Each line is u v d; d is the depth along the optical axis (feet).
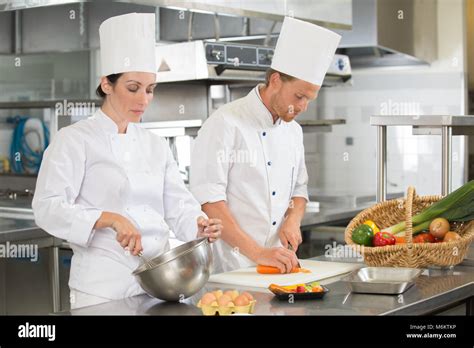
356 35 15.19
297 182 9.93
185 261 7.00
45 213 7.44
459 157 17.04
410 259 8.16
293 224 9.41
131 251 7.28
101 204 7.81
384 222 9.18
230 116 9.14
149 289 7.07
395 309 6.78
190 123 12.60
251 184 9.21
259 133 9.20
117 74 7.70
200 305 6.75
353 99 17.69
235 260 9.26
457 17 16.99
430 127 9.70
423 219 8.84
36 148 15.79
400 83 17.34
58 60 15.57
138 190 7.87
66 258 11.86
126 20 7.58
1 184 14.55
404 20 15.99
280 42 8.84
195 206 8.24
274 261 8.34
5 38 13.87
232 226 8.81
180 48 12.31
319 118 18.02
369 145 17.51
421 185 17.38
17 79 14.97
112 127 7.84
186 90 14.02
